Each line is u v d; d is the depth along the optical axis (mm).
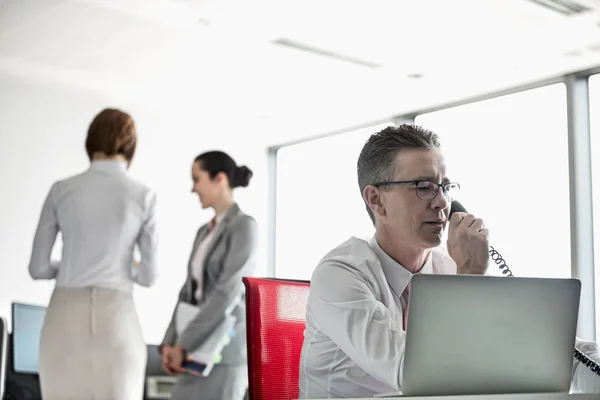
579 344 1511
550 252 5145
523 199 5316
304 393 1520
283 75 5543
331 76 5512
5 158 5438
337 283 1409
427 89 5574
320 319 1419
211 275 3545
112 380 2791
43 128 5594
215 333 3455
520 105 5398
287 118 6555
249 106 6355
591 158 5102
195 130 6414
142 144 6113
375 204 1603
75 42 4918
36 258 2967
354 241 1629
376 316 1343
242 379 3570
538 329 1149
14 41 4914
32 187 5523
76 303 2812
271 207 7008
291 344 1609
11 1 4207
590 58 4797
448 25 4469
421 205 1536
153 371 4363
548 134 5223
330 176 6664
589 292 5004
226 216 3613
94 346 2783
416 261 1607
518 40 4652
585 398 1179
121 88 5867
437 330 1058
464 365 1085
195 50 5043
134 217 2975
